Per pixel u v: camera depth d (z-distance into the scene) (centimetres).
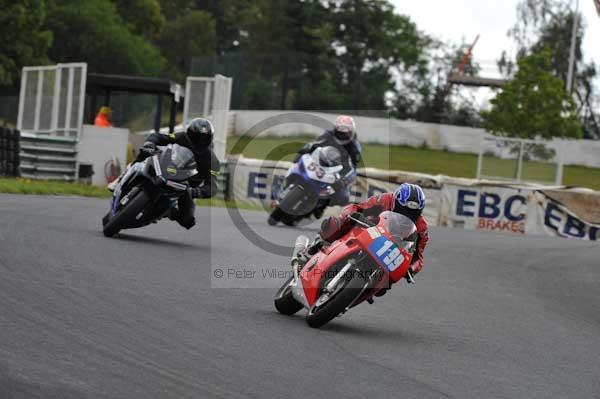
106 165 8062
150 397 1666
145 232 4259
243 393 1770
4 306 2222
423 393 1970
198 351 2064
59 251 3222
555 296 3959
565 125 15825
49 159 7569
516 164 11869
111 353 1934
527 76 16050
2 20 17125
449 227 7244
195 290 2895
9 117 13412
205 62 15188
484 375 2239
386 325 2812
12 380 1647
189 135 3722
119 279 2850
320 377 1984
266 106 17262
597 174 15450
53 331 2048
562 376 2347
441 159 16375
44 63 18100
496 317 3241
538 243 6197
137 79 8544
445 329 2872
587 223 7300
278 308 2730
